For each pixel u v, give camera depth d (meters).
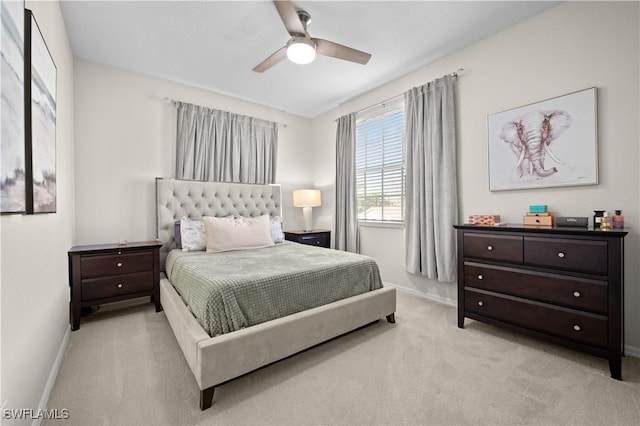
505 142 2.56
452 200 2.88
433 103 3.00
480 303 2.31
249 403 1.50
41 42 1.51
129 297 2.70
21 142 1.15
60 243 2.06
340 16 2.35
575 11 2.19
